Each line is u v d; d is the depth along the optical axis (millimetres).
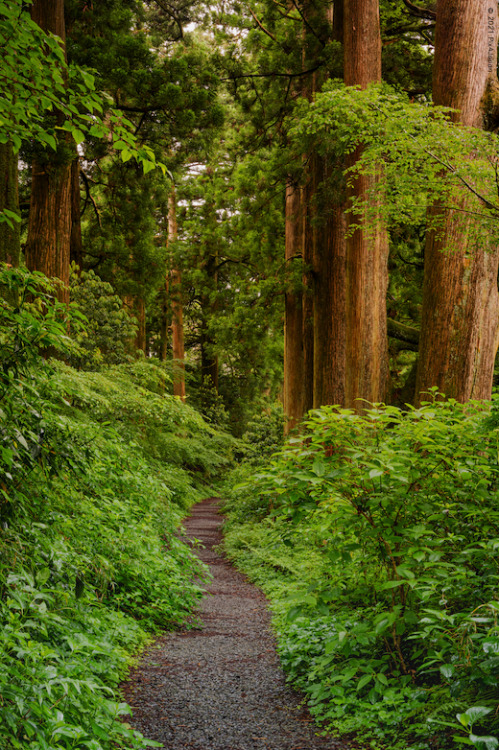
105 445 5555
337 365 11852
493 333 7031
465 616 2916
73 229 14664
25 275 2988
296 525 3803
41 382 3469
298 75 13703
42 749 2256
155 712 3732
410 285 15656
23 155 8961
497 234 5352
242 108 16078
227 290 25828
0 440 2715
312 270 13227
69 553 3584
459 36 6906
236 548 11375
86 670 3525
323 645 4414
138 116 13242
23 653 2633
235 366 32156
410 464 3639
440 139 4930
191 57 12500
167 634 5648
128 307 17422
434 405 4168
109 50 11781
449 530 3828
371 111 5277
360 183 9047
